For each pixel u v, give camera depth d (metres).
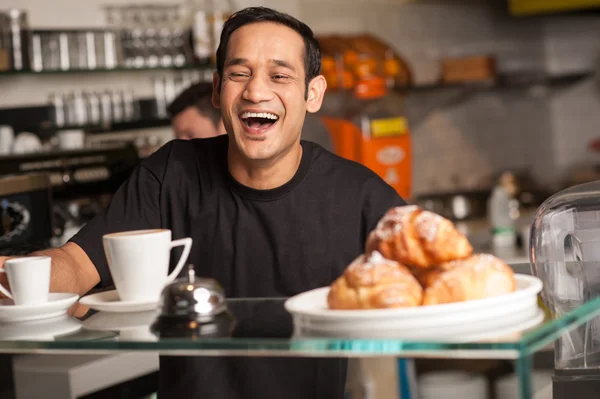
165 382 1.39
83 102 3.80
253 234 1.57
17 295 1.06
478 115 5.65
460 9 5.57
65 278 1.41
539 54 6.05
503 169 5.81
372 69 4.59
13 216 2.51
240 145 1.47
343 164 1.63
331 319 0.83
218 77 1.56
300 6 4.70
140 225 1.62
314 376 1.20
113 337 0.87
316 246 1.57
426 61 5.34
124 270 1.07
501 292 0.86
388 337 0.78
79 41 3.67
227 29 1.48
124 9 3.89
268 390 1.27
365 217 1.60
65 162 3.22
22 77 3.76
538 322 0.80
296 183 1.56
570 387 1.01
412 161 5.23
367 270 0.85
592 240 1.08
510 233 4.12
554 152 6.11
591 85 6.05
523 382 0.73
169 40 3.91
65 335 0.90
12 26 3.50
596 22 6.00
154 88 4.15
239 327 0.87
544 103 6.06
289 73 1.45
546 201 1.15
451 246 0.88
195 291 0.92
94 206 3.34
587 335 1.02
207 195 1.59
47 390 1.78
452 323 0.82
